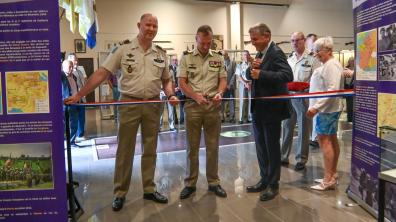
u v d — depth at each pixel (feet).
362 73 9.26
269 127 10.23
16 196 7.05
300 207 9.71
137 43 9.78
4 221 7.10
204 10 41.11
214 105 10.50
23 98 6.82
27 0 6.59
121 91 9.89
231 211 9.55
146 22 9.48
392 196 8.09
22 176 7.01
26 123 6.88
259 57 10.47
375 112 8.65
